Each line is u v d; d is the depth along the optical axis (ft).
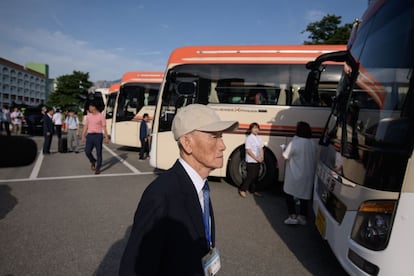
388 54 8.73
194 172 4.87
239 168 21.62
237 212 16.81
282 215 16.53
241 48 21.52
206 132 4.79
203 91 21.77
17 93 234.99
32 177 23.94
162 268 4.16
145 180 23.54
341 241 8.35
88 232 13.16
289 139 20.52
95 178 23.95
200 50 22.15
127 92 38.52
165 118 22.45
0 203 16.97
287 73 20.71
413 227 6.72
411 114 7.13
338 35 60.44
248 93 21.17
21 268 10.14
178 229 4.17
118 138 38.63
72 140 39.81
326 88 20.08
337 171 9.73
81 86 176.04
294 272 10.60
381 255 6.96
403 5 8.84
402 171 6.89
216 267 4.56
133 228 4.18
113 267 10.32
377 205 7.17
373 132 7.98
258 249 12.28
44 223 14.07
